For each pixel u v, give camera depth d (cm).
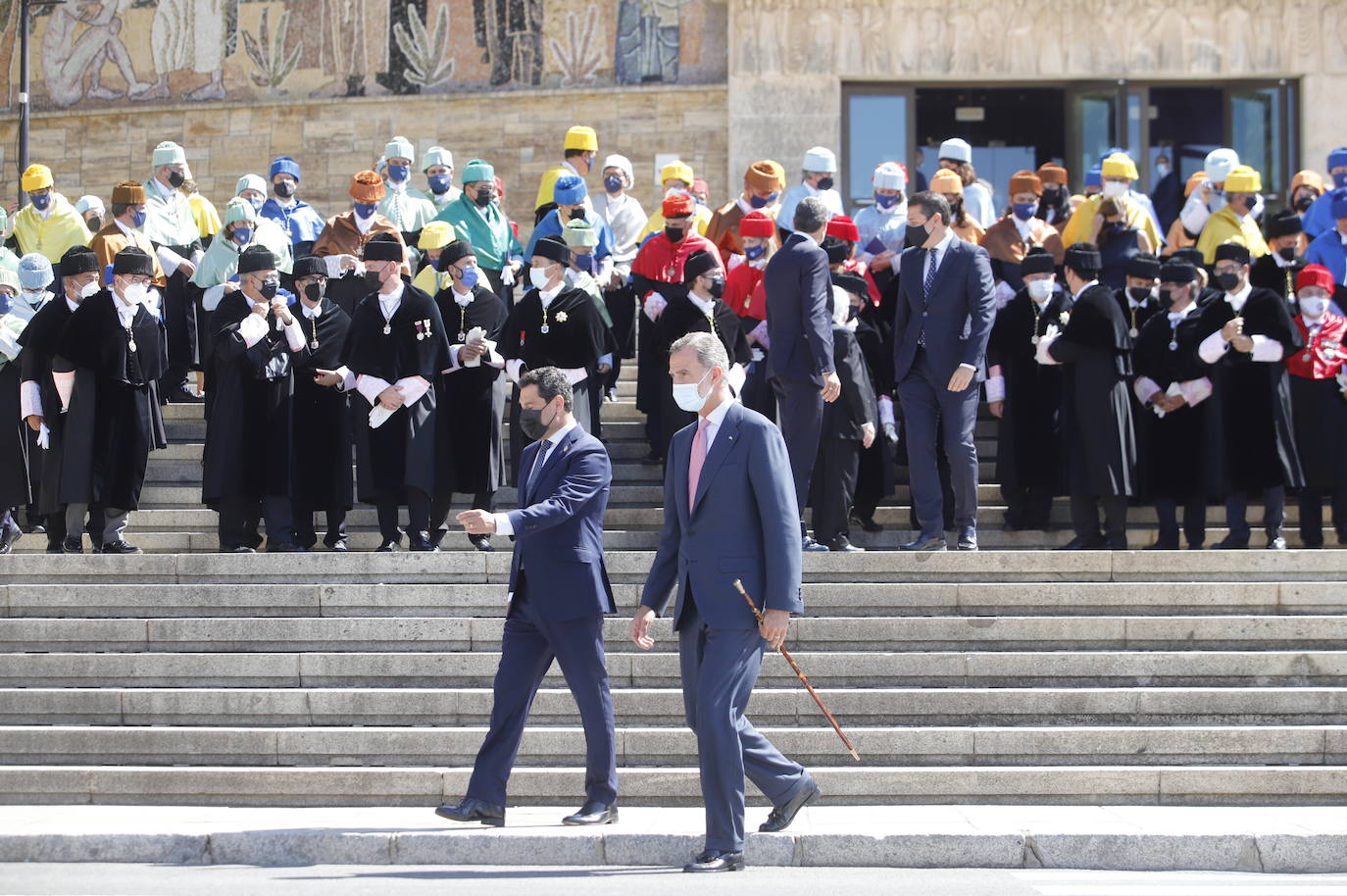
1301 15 4322
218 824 1767
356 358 2430
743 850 1650
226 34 4562
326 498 2520
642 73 4422
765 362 2561
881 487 2577
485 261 3131
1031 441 2575
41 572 2359
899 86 4381
